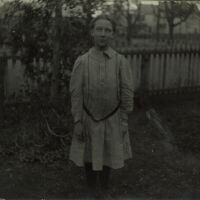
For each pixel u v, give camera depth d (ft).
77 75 11.27
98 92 11.14
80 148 11.77
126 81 11.28
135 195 12.90
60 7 18.42
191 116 22.97
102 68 11.10
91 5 18.81
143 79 25.58
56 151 15.85
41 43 18.90
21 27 18.54
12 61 20.61
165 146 17.93
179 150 17.54
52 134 16.42
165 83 26.99
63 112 17.89
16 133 17.69
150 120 20.77
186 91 27.89
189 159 16.48
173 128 20.52
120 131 11.77
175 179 14.29
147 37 57.52
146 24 62.90
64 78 19.26
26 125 17.74
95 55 11.21
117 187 13.48
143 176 14.51
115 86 11.22
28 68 19.58
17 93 20.74
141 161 16.05
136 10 61.16
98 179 13.88
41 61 19.36
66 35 18.78
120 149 11.74
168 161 16.16
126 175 14.56
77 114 11.49
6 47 19.98
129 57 25.04
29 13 18.43
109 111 11.49
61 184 13.64
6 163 15.29
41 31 18.69
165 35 55.31
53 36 18.66
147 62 25.61
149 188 13.48
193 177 14.52
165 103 26.55
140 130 20.24
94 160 11.60
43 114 17.71
